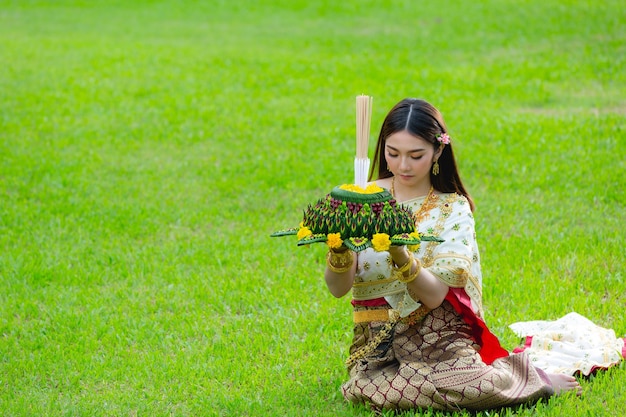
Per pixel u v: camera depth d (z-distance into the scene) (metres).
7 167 8.68
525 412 3.97
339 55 14.59
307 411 4.11
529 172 8.21
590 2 17.08
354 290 4.18
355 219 3.50
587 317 5.23
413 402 3.95
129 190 8.09
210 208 7.56
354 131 9.99
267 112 10.94
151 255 6.46
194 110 11.02
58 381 4.55
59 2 20.77
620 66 12.58
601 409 4.03
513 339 4.90
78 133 10.02
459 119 10.10
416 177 3.96
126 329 5.18
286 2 19.92
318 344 4.91
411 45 15.10
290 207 7.61
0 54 14.41
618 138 9.03
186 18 18.83
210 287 5.82
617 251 6.22
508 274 5.84
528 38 14.92
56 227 7.08
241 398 4.23
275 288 5.75
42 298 5.72
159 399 4.31
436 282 3.83
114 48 15.12
